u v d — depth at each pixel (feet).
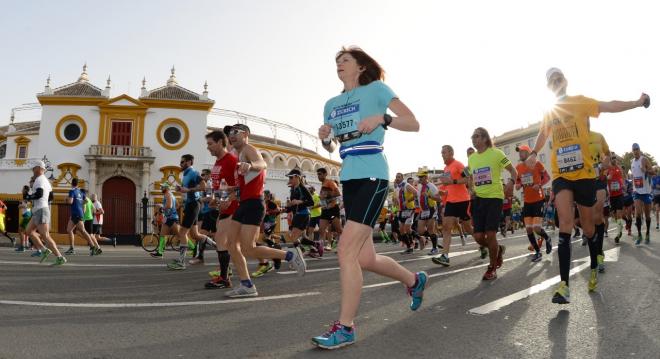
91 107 111.14
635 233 39.50
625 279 16.26
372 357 8.31
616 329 10.00
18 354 8.59
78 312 12.64
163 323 11.27
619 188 31.99
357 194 9.68
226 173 18.48
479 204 19.38
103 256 37.76
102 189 107.55
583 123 14.06
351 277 9.27
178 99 113.50
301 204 29.32
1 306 13.47
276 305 13.69
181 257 25.89
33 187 26.78
